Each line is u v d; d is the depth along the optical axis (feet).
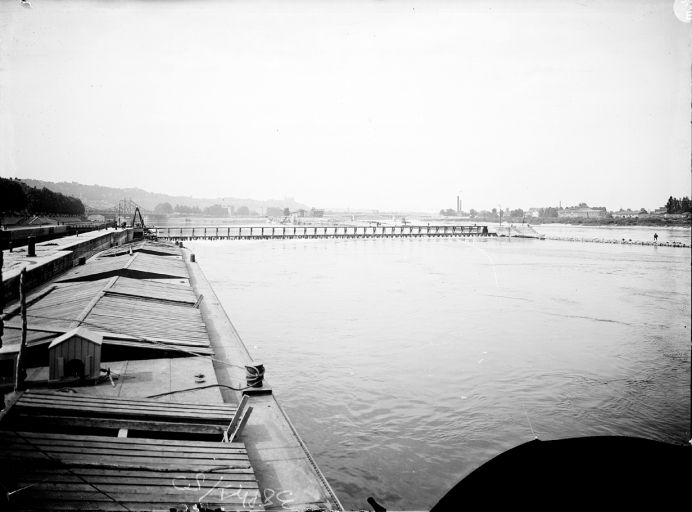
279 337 83.92
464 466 42.86
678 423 50.26
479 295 127.44
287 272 172.55
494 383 62.28
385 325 92.84
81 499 19.97
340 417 52.29
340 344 79.51
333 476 41.04
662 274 173.17
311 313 103.45
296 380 62.90
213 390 37.24
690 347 78.48
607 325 94.94
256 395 39.50
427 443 46.73
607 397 57.77
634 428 49.44
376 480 40.42
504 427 49.96
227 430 29.50
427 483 40.09
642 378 64.13
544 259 229.86
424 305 113.39
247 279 152.87
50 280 75.41
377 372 65.98
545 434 47.85
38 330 42.96
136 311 55.93
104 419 28.25
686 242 337.11
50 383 34.78
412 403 55.72
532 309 109.60
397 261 216.74
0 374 35.55
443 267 193.77
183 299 69.92
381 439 47.42
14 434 24.08
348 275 165.48
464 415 52.95
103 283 67.62
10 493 19.40
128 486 21.63
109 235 146.61
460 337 84.69
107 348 42.55
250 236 317.83
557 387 60.85
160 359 43.86
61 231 134.51
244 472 24.91
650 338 84.99
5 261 71.82
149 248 146.82
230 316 100.12
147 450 25.22
